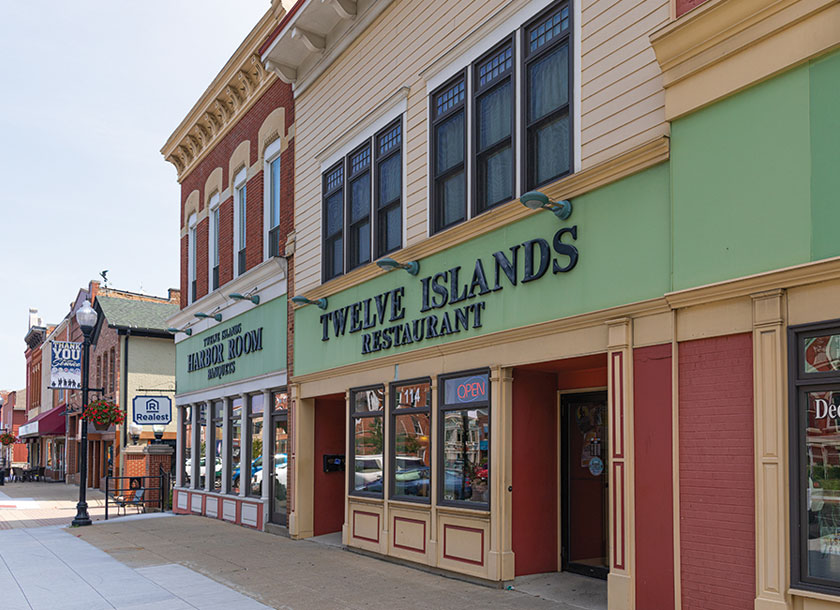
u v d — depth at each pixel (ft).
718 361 21.44
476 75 32.78
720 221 21.56
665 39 23.00
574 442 30.83
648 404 23.29
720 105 21.85
